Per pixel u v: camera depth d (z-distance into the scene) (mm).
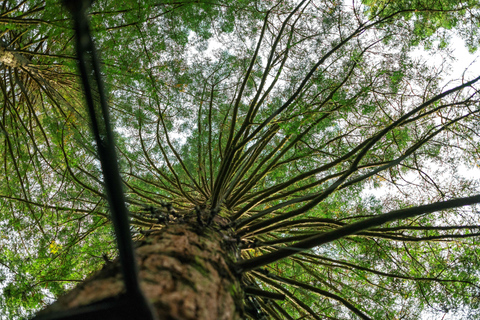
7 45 4141
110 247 4832
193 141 5840
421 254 5160
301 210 2885
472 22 4988
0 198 5098
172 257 1634
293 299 3670
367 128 5395
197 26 5207
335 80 5082
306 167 5871
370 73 4883
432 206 2053
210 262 1822
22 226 4988
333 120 5219
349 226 2033
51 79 5180
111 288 1261
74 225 5074
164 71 5133
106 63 4164
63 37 4492
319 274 5445
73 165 4234
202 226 2434
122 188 945
